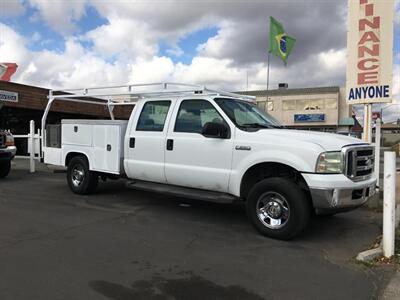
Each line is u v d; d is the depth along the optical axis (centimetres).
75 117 2531
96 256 532
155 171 767
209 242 602
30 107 2120
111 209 805
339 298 420
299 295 426
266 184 618
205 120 707
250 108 746
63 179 1218
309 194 612
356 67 866
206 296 421
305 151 590
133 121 816
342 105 6156
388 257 532
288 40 1859
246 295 425
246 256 543
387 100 838
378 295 427
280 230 609
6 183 1134
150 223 704
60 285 440
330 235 648
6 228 657
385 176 538
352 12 862
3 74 1939
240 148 652
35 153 1407
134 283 449
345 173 586
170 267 499
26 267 489
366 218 764
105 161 871
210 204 862
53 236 616
